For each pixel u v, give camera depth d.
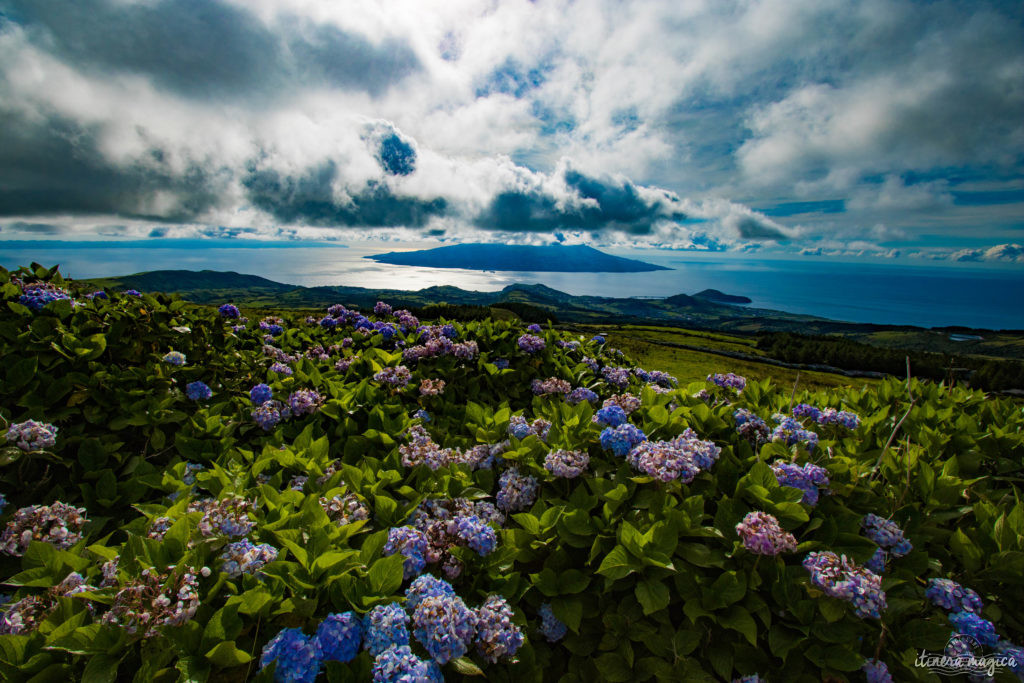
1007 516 3.67
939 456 5.07
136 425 5.17
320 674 2.54
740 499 3.74
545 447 4.56
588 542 3.45
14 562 3.34
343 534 3.16
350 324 9.88
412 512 3.63
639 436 4.14
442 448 5.07
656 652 3.02
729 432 4.89
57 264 7.57
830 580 2.85
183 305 7.64
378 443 5.00
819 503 3.80
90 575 2.85
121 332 6.27
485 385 7.46
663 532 3.21
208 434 5.10
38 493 4.25
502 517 3.91
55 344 5.50
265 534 3.11
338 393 5.68
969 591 3.24
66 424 5.18
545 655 3.23
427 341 7.52
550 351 8.02
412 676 2.33
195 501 3.47
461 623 2.65
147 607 2.37
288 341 8.91
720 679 3.12
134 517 4.15
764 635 3.01
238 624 2.44
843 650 2.83
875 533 3.48
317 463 4.30
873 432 5.71
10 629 2.50
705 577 3.15
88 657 2.36
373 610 2.58
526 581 3.31
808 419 5.50
